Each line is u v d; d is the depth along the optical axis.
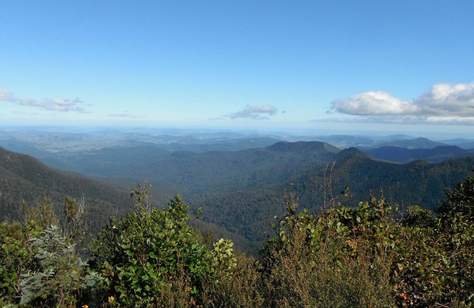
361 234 5.58
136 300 4.67
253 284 4.31
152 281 4.71
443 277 4.74
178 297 4.38
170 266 4.98
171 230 5.18
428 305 4.51
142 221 5.50
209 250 5.46
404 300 4.52
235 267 5.06
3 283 4.73
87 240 5.82
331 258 4.51
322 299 3.52
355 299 3.57
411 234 5.78
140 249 5.00
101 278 4.81
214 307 4.25
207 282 4.81
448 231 6.70
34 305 4.66
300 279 3.72
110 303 4.56
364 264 4.05
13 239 4.99
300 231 4.88
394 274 4.64
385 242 5.13
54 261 4.63
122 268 4.80
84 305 4.76
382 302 3.66
